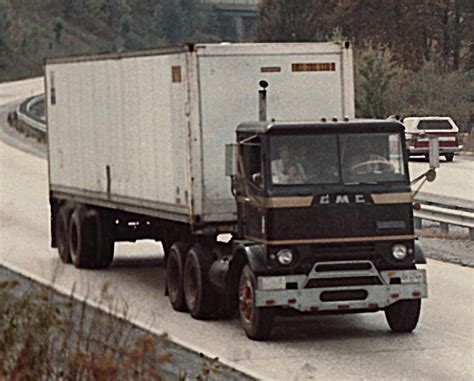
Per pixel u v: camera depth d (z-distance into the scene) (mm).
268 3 167750
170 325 34188
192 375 26344
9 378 18969
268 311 31500
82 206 47438
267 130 31547
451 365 28531
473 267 45812
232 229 35375
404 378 27047
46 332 19703
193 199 35250
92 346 20953
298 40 159625
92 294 39219
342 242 31500
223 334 32938
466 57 165375
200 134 35438
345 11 166125
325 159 31781
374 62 125188
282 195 31266
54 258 50938
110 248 46781
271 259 31266
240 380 26281
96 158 44969
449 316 35438
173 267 37250
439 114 134125
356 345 31297
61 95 49594
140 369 19812
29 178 90500
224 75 35812
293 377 27047
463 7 165625
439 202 59875
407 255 31844
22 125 134000
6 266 47625
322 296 31422
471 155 110875
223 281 33656
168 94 37031
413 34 166125
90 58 45188
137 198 40406
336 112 37500
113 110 42656
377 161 32031
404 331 33031
